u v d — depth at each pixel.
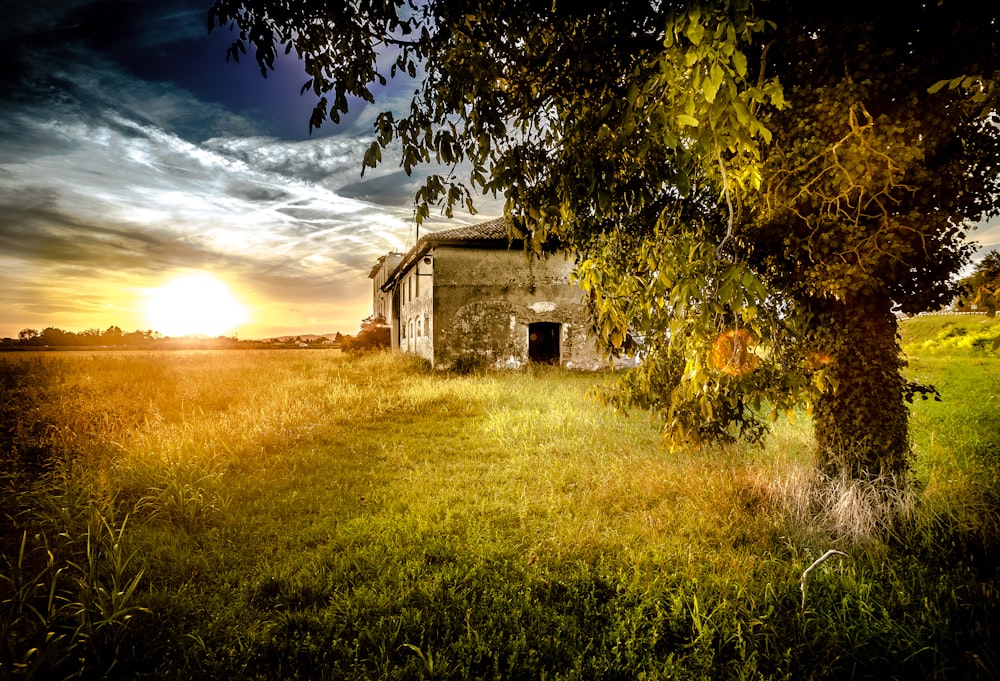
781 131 3.19
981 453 5.71
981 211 3.37
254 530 4.36
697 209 3.38
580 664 2.57
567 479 5.61
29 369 15.94
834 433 4.18
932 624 2.72
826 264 3.38
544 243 3.15
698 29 1.41
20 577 2.80
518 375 15.07
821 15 2.93
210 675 2.54
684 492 4.91
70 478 5.06
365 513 4.65
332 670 2.57
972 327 17.69
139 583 3.40
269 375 15.27
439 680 2.52
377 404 10.01
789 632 2.80
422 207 2.34
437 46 2.24
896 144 2.85
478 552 3.80
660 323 3.32
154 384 12.96
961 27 2.73
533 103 2.48
